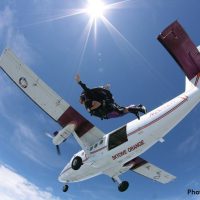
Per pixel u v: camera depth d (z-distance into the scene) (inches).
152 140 501.0
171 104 488.7
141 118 514.9
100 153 546.6
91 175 597.9
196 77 478.9
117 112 441.7
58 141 570.9
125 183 603.8
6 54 520.7
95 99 433.1
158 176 698.2
